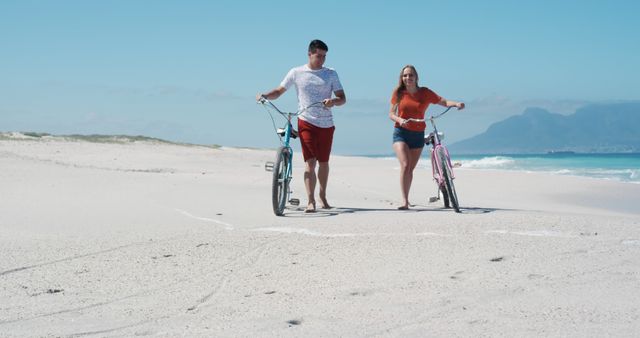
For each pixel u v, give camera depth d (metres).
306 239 5.71
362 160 28.47
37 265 4.83
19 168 13.27
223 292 4.08
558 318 3.35
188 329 3.34
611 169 29.08
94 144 32.41
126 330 3.34
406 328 3.25
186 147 37.56
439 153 8.02
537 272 4.36
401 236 5.73
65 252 5.25
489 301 3.69
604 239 5.59
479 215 7.20
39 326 3.43
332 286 4.12
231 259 4.99
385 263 4.72
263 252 5.21
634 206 11.55
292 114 7.98
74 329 3.36
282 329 3.29
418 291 3.93
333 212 7.94
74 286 4.27
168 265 4.82
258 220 7.07
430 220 6.70
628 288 3.95
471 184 14.96
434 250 5.12
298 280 4.31
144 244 5.55
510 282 4.09
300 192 10.82
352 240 5.61
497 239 5.54
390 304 3.68
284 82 8.08
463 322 3.32
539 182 15.30
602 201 12.35
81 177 12.09
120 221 6.99
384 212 7.86
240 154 30.19
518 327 3.22
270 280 4.34
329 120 8.09
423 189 12.86
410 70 8.19
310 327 3.32
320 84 7.93
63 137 37.03
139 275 4.54
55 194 9.55
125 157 23.53
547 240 5.50
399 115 8.36
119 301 3.91
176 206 8.38
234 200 9.14
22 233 6.15
